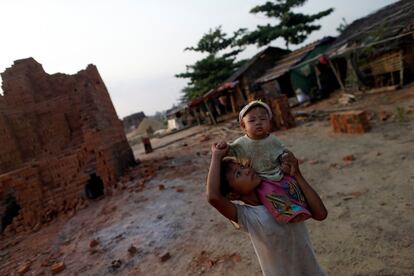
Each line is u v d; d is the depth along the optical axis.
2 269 6.47
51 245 7.09
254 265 3.81
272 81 23.47
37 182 10.39
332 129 10.06
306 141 9.84
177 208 6.90
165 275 4.25
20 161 11.70
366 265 3.17
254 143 1.66
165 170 11.43
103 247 5.89
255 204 1.68
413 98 10.84
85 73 11.88
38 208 10.23
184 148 17.08
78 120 12.82
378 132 8.17
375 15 18.33
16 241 8.46
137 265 4.78
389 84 14.77
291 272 1.71
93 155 11.16
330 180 5.90
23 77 12.38
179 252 4.81
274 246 1.65
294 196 1.60
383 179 5.16
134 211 7.59
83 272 5.08
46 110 12.50
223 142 1.75
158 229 6.00
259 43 31.41
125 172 12.93
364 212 4.28
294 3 29.03
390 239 3.48
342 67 19.94
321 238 3.95
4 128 11.45
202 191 7.67
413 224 3.63
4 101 11.86
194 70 34.81
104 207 8.97
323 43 22.00
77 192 10.73
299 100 19.89
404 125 8.02
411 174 4.98
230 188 1.68
